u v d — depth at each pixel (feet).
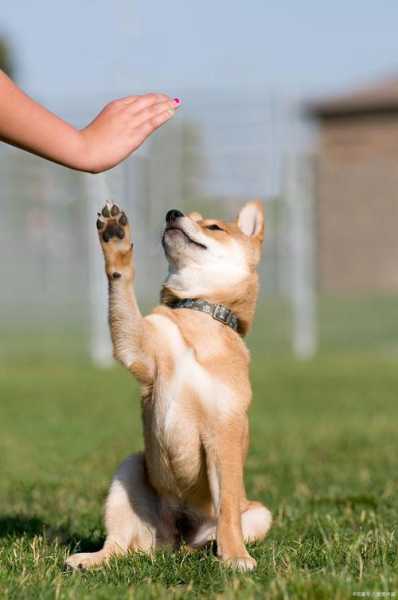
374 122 133.49
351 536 21.26
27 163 81.92
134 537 20.38
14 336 84.64
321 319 88.38
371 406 50.03
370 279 95.25
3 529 23.35
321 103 134.62
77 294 84.02
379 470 33.45
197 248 21.81
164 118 15.10
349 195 94.22
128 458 20.99
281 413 47.98
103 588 16.39
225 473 19.20
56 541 21.16
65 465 34.24
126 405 50.88
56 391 56.18
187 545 21.18
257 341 79.51
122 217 18.52
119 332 19.06
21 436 40.96
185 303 21.20
